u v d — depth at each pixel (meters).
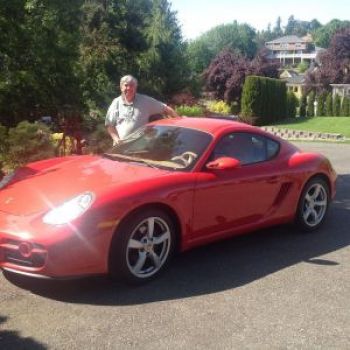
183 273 4.87
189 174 4.92
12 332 3.63
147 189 4.50
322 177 6.44
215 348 3.50
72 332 3.65
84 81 10.58
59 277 4.07
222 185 5.10
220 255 5.43
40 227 4.09
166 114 6.88
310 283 4.73
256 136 5.78
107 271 4.31
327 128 37.19
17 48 9.13
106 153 5.63
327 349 3.55
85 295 4.28
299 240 6.06
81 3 10.14
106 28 24.09
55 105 9.90
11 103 9.39
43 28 9.37
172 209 4.69
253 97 39.12
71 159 5.54
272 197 5.75
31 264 4.10
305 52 178.25
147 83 30.19
